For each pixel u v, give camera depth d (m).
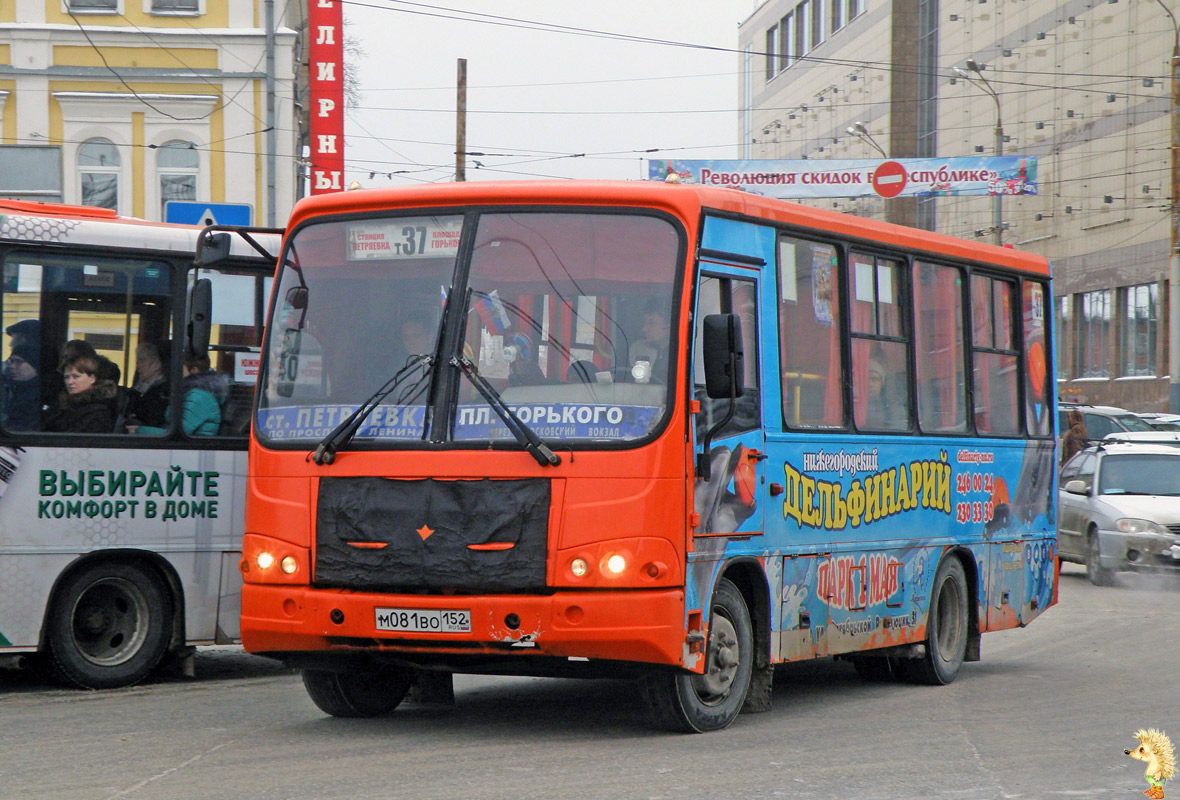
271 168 30.55
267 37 30.38
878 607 10.68
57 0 29.89
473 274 8.59
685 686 8.77
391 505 8.30
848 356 10.34
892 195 40.59
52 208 11.03
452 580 8.15
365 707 9.58
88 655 10.92
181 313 11.24
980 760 8.23
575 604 7.98
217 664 12.75
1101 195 54.94
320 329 8.82
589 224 8.55
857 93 73.69
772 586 9.36
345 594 8.32
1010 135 60.81
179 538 11.15
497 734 8.91
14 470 10.50
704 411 8.55
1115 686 11.58
